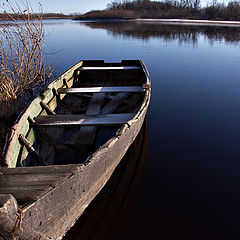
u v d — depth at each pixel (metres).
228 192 3.09
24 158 2.91
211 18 54.19
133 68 6.56
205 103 6.16
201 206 2.85
